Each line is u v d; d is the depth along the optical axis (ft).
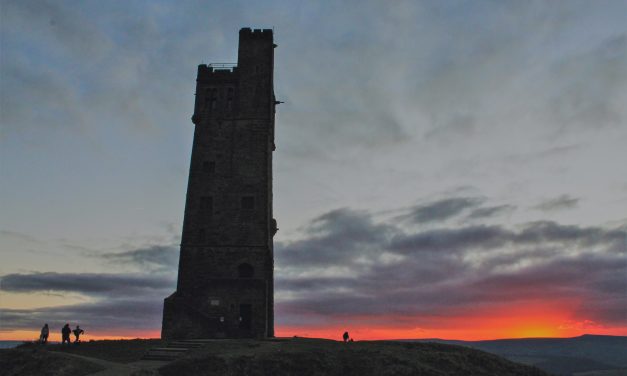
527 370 142.61
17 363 109.91
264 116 208.95
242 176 200.54
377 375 120.78
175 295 181.68
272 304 206.18
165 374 114.11
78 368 107.76
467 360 141.69
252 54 219.00
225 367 116.67
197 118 208.64
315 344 143.74
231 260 189.88
